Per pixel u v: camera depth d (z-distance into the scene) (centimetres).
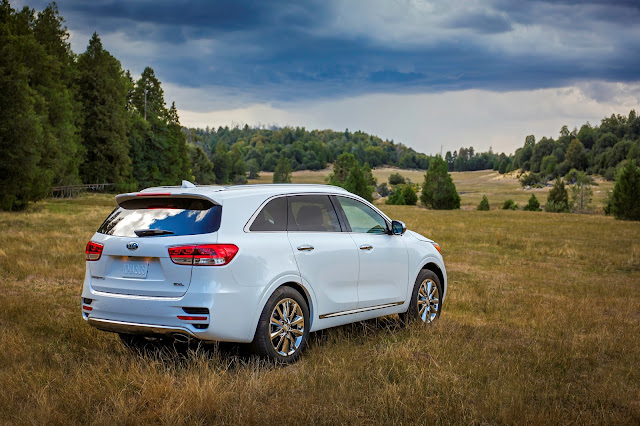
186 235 533
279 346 571
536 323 842
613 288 1342
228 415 428
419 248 766
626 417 456
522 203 16712
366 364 567
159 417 428
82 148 7875
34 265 1223
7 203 3816
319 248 616
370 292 682
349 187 9150
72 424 416
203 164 17525
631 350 695
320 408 445
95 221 2853
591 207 13175
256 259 549
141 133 10425
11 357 569
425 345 641
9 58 4206
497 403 467
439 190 9350
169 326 525
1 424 411
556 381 545
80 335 663
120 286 551
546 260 1923
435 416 433
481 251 2084
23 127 3975
